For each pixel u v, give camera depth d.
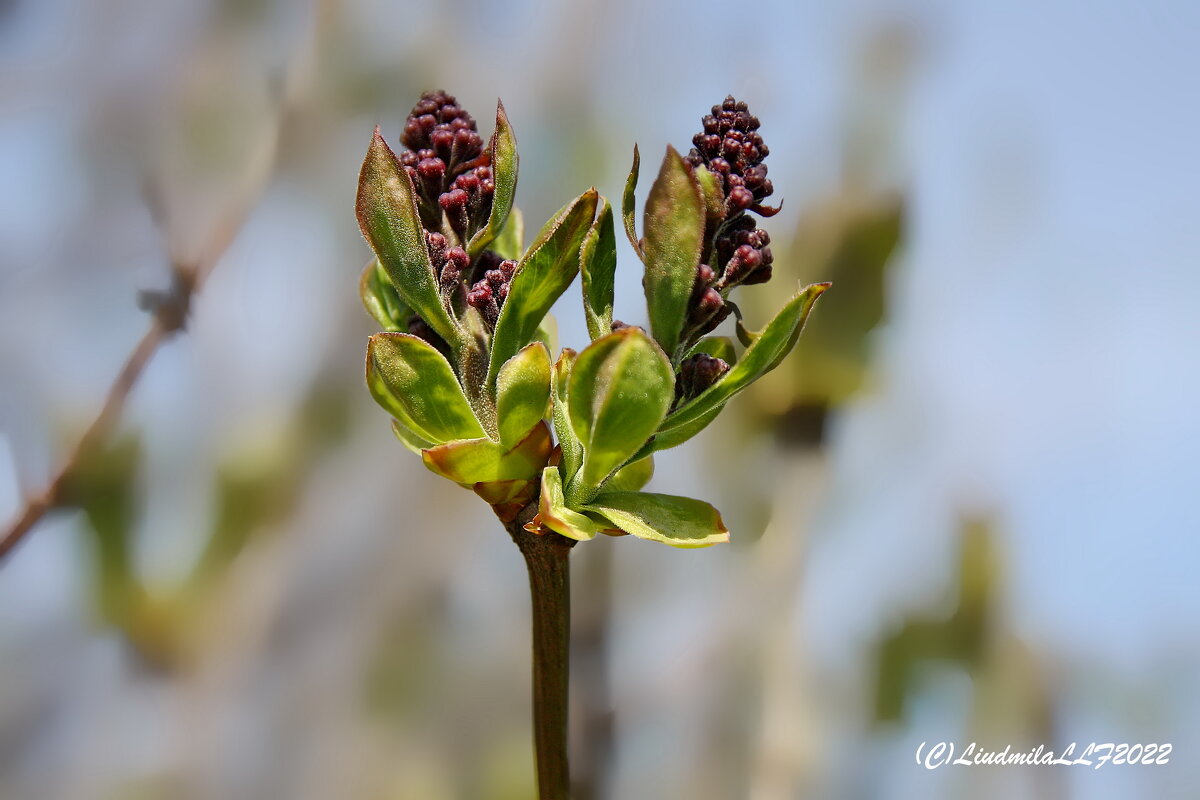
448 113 0.53
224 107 0.76
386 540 0.81
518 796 0.79
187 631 0.74
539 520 0.51
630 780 0.72
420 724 0.80
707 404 0.51
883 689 0.78
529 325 0.52
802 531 0.74
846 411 0.77
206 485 0.75
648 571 0.76
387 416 0.82
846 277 0.76
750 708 0.72
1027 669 0.77
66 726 0.75
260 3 0.78
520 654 0.83
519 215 0.54
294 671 0.78
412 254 0.52
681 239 0.51
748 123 0.52
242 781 0.76
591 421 0.50
